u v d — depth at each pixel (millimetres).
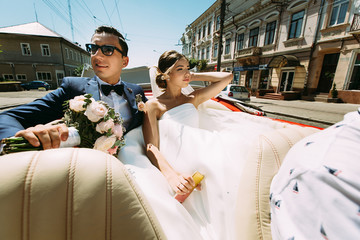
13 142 631
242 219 667
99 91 1355
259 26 13859
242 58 14891
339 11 9375
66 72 23844
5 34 20547
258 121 1792
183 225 750
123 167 568
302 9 10930
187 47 26781
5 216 410
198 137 1188
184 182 958
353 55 9125
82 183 471
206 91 1813
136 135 1411
